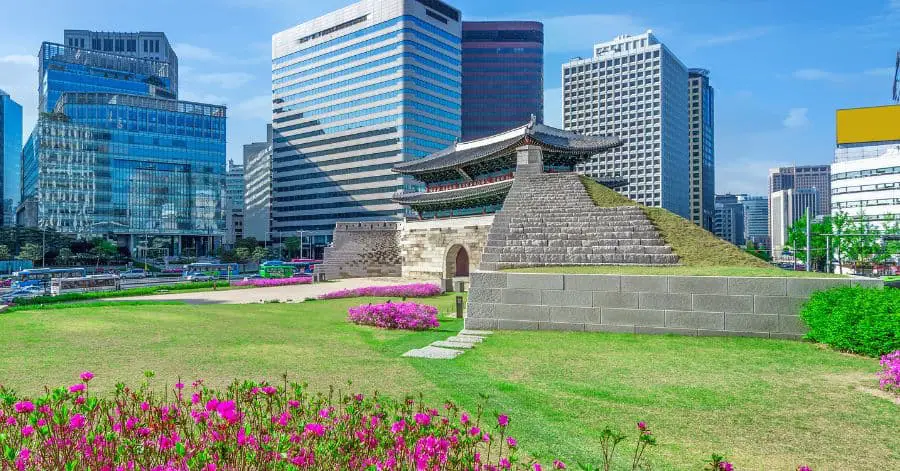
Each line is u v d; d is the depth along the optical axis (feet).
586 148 182.39
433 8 474.08
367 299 124.57
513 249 87.20
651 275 63.82
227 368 44.42
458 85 497.46
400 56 450.71
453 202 198.90
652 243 83.76
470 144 226.17
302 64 522.88
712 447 27.35
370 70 471.62
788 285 58.85
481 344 57.36
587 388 38.68
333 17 498.28
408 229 212.43
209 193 472.85
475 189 189.57
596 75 585.63
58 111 443.32
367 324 73.97
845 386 38.73
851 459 25.84
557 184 112.98
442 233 193.47
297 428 20.54
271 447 19.26
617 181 204.95
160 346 54.80
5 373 41.88
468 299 69.62
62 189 409.28
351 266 220.64
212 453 18.58
